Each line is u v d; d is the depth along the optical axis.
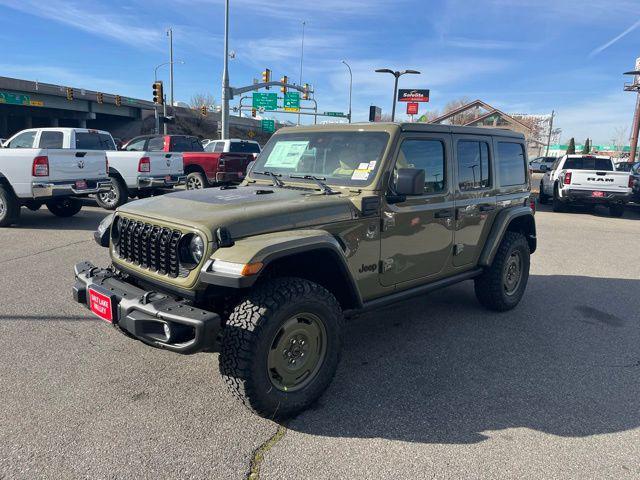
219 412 3.29
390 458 2.86
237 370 2.95
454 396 3.61
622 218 14.62
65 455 2.79
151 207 3.56
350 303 3.71
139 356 4.07
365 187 3.77
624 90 26.91
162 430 3.06
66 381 3.63
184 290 3.13
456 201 4.55
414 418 3.30
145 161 12.52
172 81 47.81
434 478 2.69
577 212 15.80
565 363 4.22
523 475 2.73
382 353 4.34
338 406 3.42
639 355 4.43
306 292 3.14
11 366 3.84
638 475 2.76
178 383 3.66
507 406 3.48
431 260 4.38
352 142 4.05
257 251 2.87
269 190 3.91
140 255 3.47
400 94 39.59
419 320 5.20
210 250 3.00
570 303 5.93
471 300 5.92
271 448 2.92
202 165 14.98
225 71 26.48
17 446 2.86
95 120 61.62
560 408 3.47
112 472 2.66
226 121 26.81
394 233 3.94
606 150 79.38
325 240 3.21
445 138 4.41
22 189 9.43
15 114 54.19
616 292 6.45
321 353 3.36
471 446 3.00
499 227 5.11
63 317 4.87
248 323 2.94
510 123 43.75
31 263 6.91
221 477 2.65
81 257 7.30
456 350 4.44
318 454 2.88
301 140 4.38
